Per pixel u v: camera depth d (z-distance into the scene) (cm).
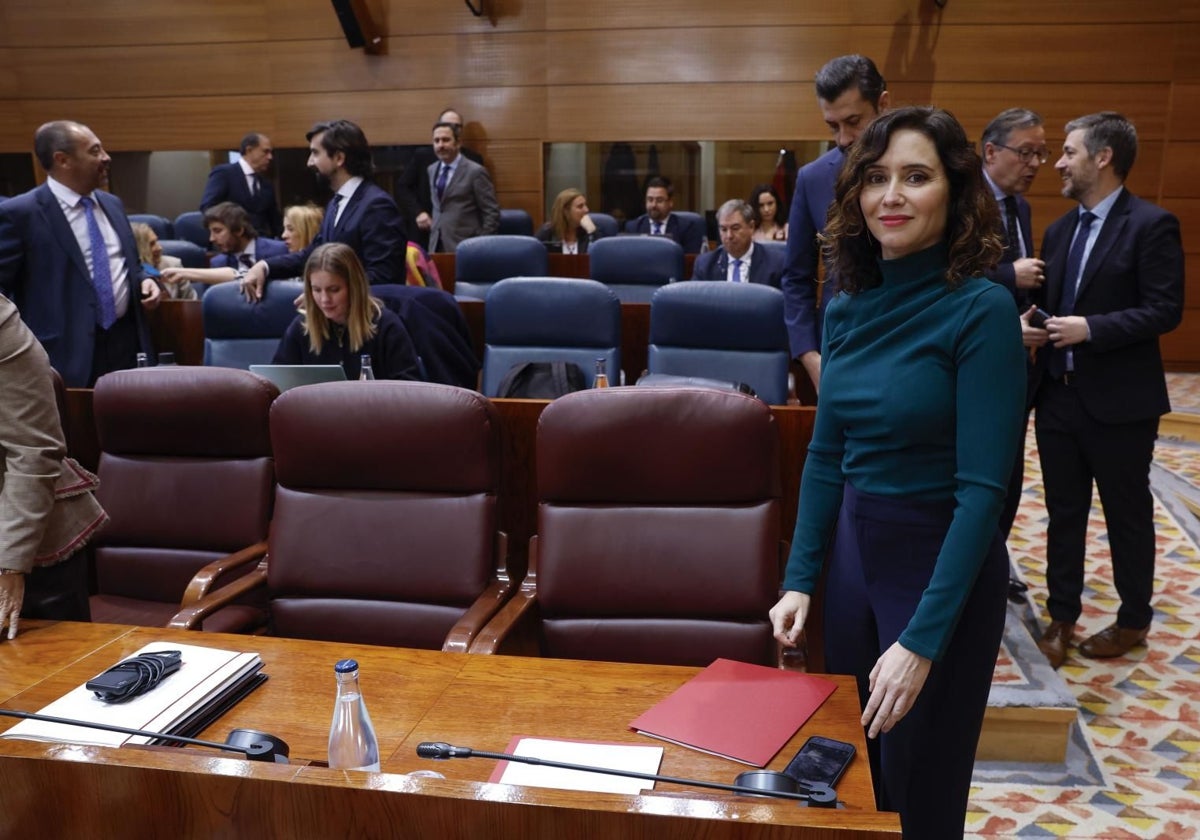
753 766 131
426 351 345
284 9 752
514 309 378
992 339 135
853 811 94
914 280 143
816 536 162
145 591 245
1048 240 302
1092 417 285
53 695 149
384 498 212
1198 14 668
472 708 148
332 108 761
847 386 149
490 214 675
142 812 103
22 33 784
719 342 370
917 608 137
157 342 416
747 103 716
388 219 389
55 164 355
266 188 659
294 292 382
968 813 231
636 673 159
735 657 193
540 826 96
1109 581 360
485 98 742
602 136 735
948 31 688
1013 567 360
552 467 198
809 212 272
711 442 193
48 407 174
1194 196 694
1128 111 688
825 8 695
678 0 709
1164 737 263
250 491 239
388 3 738
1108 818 228
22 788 105
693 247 704
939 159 137
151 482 244
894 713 134
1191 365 718
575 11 721
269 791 100
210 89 774
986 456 135
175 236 716
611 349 376
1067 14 679
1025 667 274
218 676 151
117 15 772
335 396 209
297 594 213
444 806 97
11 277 352
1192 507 443
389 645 209
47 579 188
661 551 195
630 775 113
